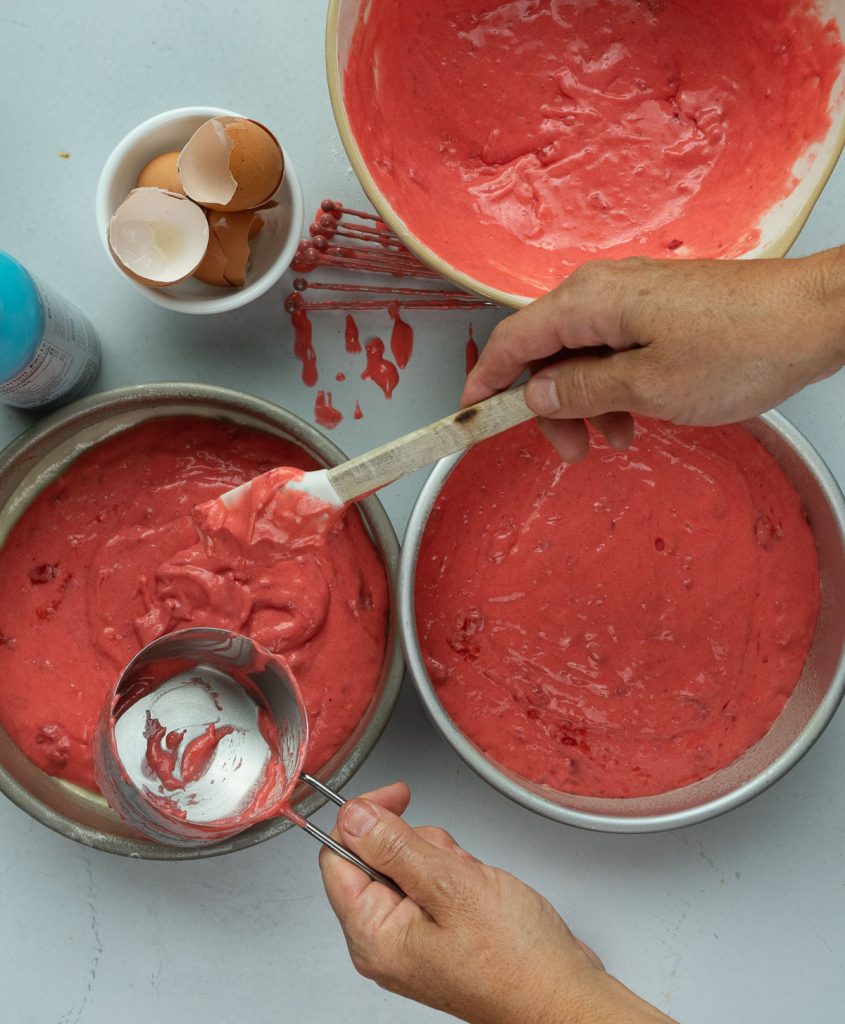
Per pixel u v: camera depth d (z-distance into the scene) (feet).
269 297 4.16
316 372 4.18
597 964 3.04
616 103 3.99
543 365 3.31
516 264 3.86
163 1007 4.12
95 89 4.12
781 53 3.70
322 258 4.11
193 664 3.60
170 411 3.91
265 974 4.15
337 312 4.18
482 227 3.95
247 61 4.13
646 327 2.84
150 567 3.92
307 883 4.16
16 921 4.09
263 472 4.01
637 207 3.97
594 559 3.99
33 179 4.11
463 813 4.17
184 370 4.16
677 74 3.97
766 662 4.00
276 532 3.54
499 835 4.18
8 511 3.90
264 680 3.50
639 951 4.20
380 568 3.94
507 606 3.99
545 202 3.97
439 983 2.89
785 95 3.71
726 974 4.20
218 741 3.60
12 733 3.85
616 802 3.88
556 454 4.04
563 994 2.81
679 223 3.92
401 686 3.72
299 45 4.14
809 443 3.82
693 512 4.01
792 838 4.23
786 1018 4.19
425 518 3.66
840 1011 4.20
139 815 3.18
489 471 4.02
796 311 2.78
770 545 4.01
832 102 3.53
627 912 4.20
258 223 3.80
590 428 4.09
